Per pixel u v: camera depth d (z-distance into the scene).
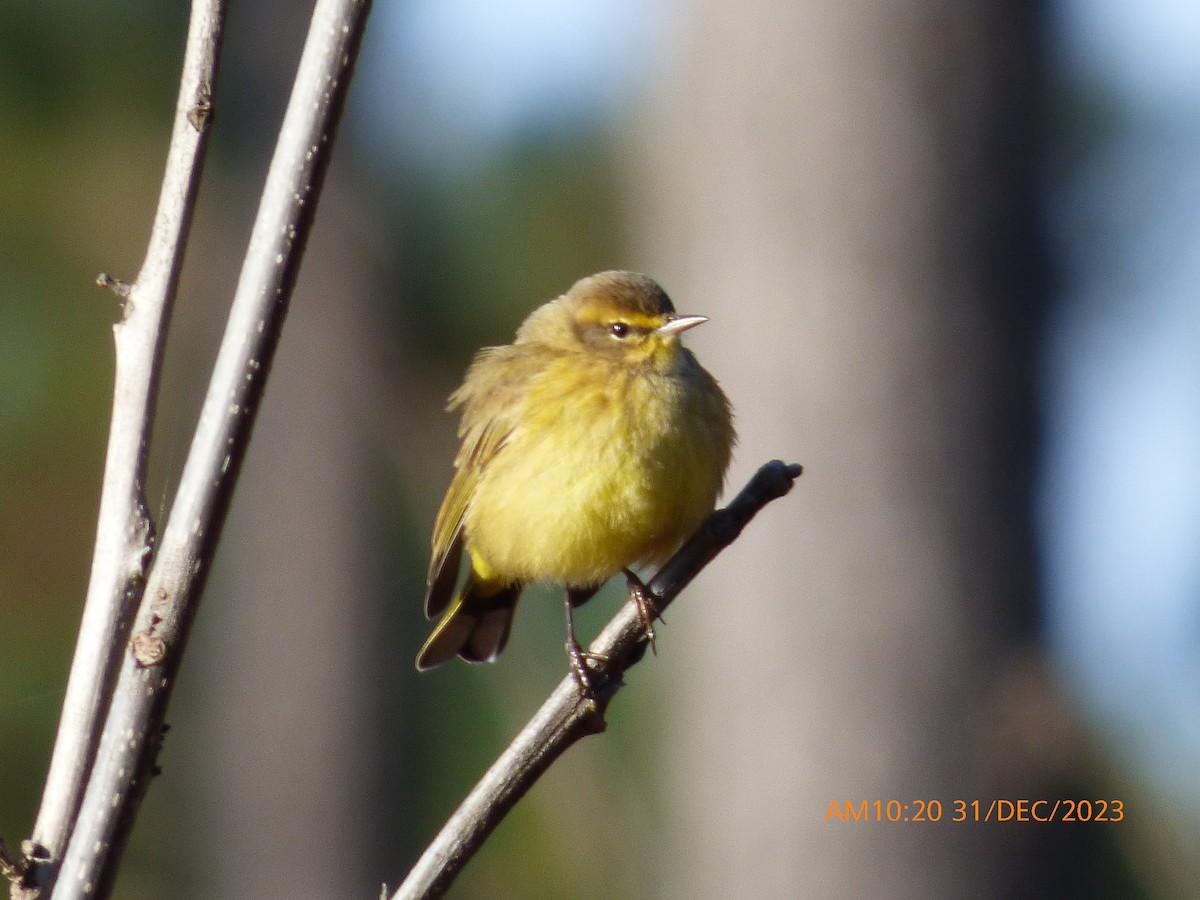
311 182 5.27
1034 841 12.23
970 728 12.24
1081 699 12.68
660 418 9.45
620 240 16.89
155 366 5.51
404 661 18.69
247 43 17.52
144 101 16.11
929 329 12.44
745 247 12.71
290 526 18.42
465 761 16.05
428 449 18.47
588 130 17.02
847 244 12.48
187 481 5.15
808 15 12.60
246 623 18.48
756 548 12.57
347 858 18.20
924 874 12.20
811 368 12.46
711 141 13.01
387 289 18.12
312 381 18.30
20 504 15.70
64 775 5.30
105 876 4.98
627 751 15.36
